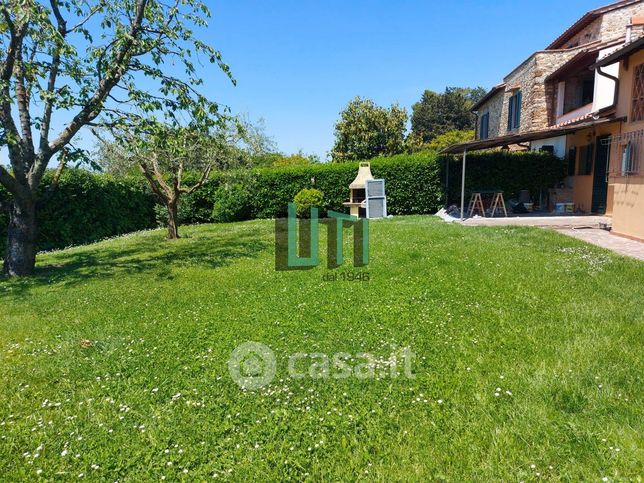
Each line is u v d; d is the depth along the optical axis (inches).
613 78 402.9
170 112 307.7
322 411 108.3
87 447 97.3
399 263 273.3
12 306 210.2
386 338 152.9
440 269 249.8
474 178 623.2
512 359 132.0
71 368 138.1
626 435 92.0
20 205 285.7
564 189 592.1
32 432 103.3
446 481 83.0
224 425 103.7
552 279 218.4
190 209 677.9
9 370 137.6
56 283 260.1
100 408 113.6
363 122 1150.3
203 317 183.6
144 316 189.0
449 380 121.1
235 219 699.4
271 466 89.7
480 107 963.3
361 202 647.8
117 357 145.5
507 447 91.0
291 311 186.5
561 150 611.8
